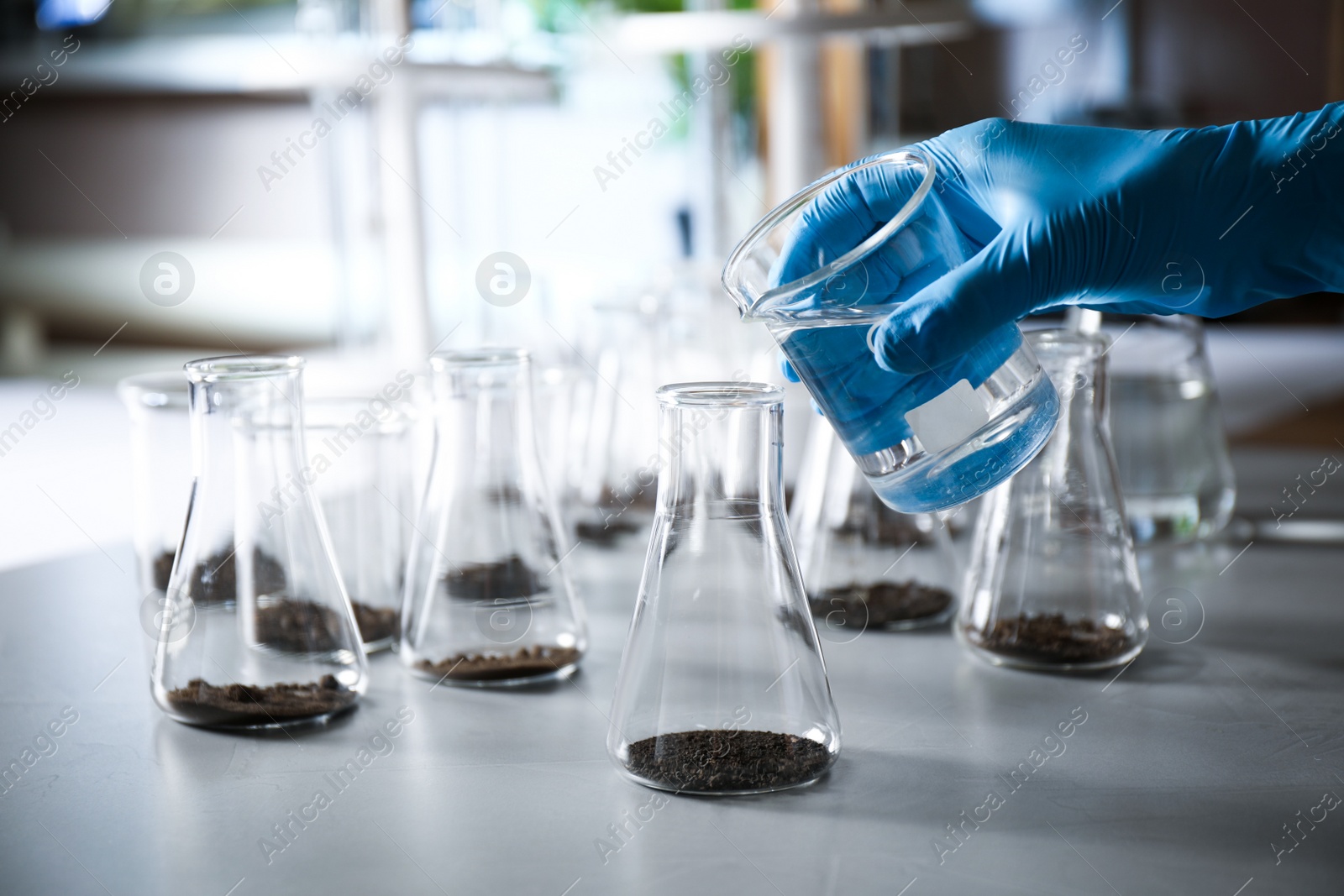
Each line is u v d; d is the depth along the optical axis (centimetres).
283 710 80
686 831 65
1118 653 90
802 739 70
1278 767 73
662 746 70
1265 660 92
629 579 118
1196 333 119
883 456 72
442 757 76
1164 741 77
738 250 75
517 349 91
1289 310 473
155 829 66
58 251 509
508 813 67
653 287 144
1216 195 83
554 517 92
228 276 492
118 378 451
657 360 129
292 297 484
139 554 99
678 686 70
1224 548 124
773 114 178
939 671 91
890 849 62
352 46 155
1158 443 120
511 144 386
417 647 90
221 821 67
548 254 390
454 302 246
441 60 147
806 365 71
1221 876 59
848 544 102
